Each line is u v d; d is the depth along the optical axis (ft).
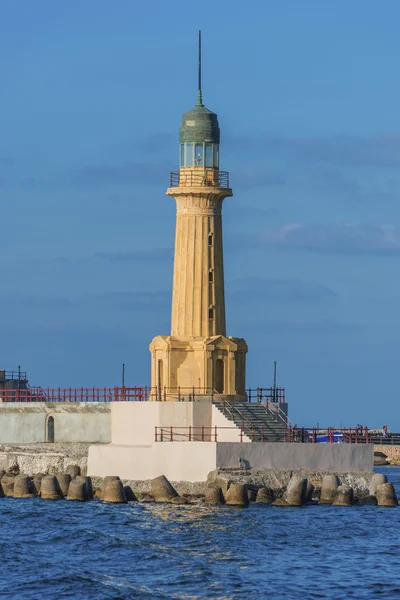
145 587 593.83
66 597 580.71
